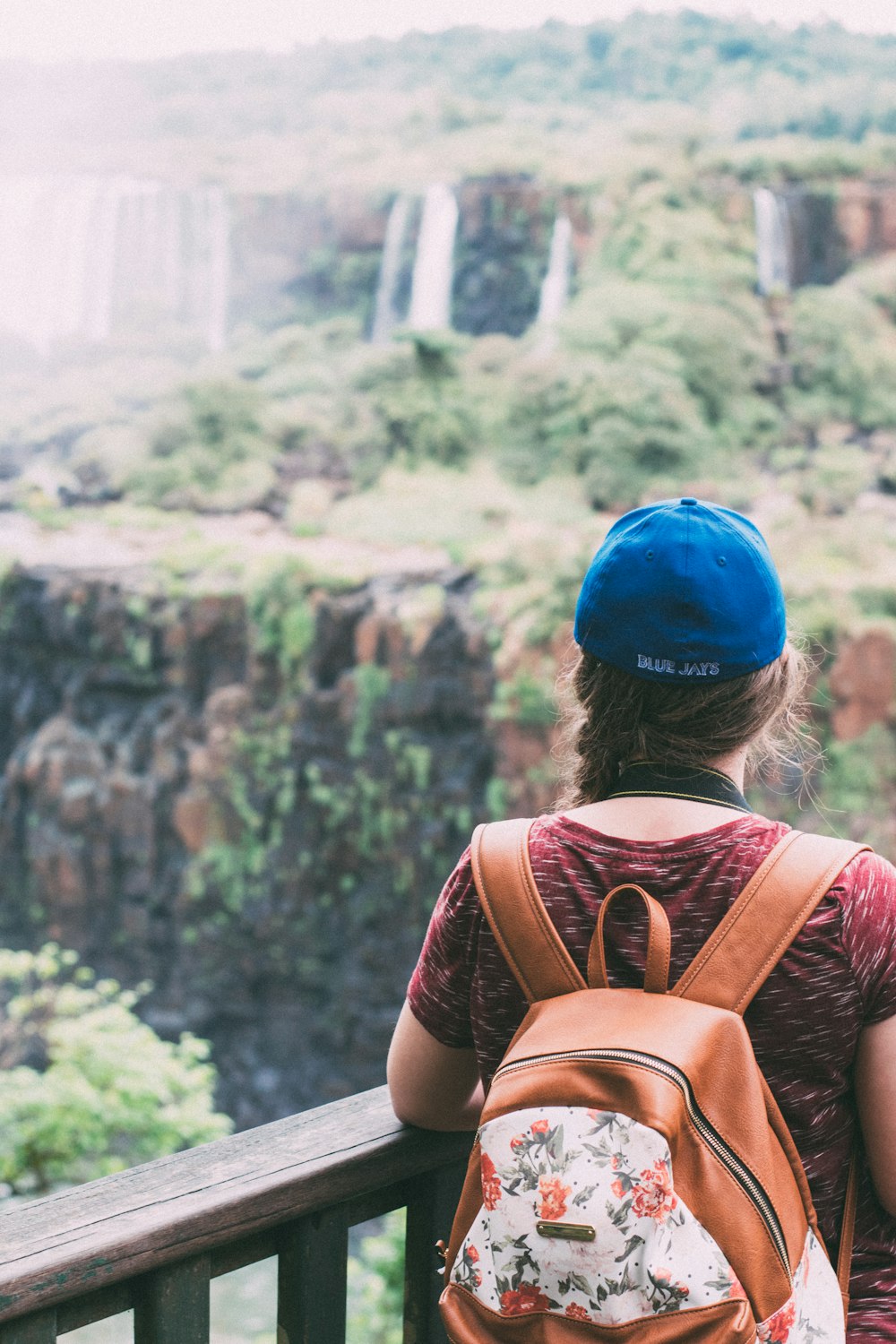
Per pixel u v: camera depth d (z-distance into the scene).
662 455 48.50
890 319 54.91
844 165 60.78
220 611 36.94
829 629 32.44
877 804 32.31
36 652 39.16
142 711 38.00
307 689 36.34
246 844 37.06
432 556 41.66
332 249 66.00
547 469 49.62
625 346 51.62
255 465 50.97
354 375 55.12
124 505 50.47
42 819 38.09
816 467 48.25
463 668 35.47
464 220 60.53
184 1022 37.78
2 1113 10.72
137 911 37.81
